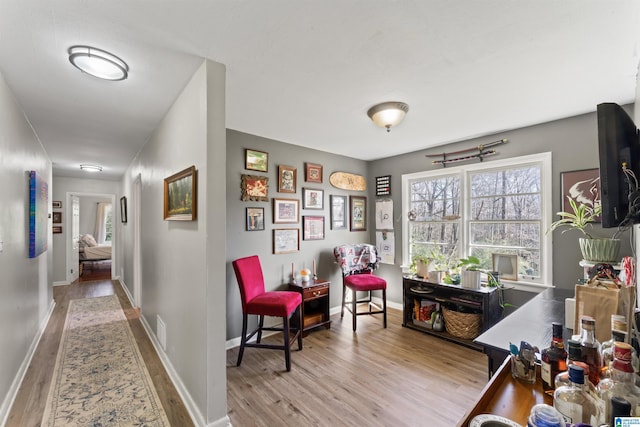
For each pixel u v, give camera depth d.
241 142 3.05
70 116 2.49
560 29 1.42
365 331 3.31
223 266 1.71
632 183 1.01
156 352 2.72
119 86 1.97
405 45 1.56
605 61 1.70
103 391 2.10
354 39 1.50
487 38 1.50
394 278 4.12
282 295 2.72
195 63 1.71
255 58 1.67
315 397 2.07
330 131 3.03
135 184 4.01
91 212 8.44
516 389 0.97
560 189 2.67
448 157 3.52
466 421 0.81
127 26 1.38
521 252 2.97
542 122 2.76
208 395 1.64
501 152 3.06
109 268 7.43
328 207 3.92
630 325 0.98
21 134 2.31
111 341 2.98
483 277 3.19
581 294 1.16
